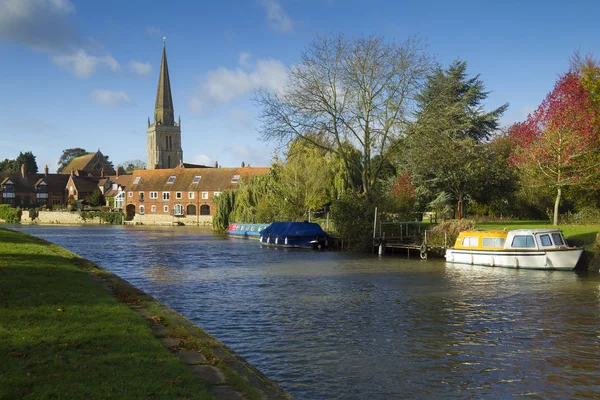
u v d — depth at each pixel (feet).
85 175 512.22
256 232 203.72
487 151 163.43
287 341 47.39
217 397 25.34
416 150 153.07
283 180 195.52
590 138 114.93
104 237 215.92
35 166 593.01
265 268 104.27
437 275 92.02
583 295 70.49
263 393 27.22
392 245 130.41
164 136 600.39
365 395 34.50
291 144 155.84
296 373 38.70
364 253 136.46
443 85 135.95
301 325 53.62
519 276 89.51
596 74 128.98
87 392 24.03
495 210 179.32
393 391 35.19
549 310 60.85
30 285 50.98
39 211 400.26
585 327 52.54
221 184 356.59
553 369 39.73
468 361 41.55
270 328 52.34
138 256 131.85
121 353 30.27
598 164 115.03
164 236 223.10
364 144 140.46
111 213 375.45
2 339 31.73
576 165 117.29
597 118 116.78
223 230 244.01
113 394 23.98
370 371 39.11
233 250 149.48
